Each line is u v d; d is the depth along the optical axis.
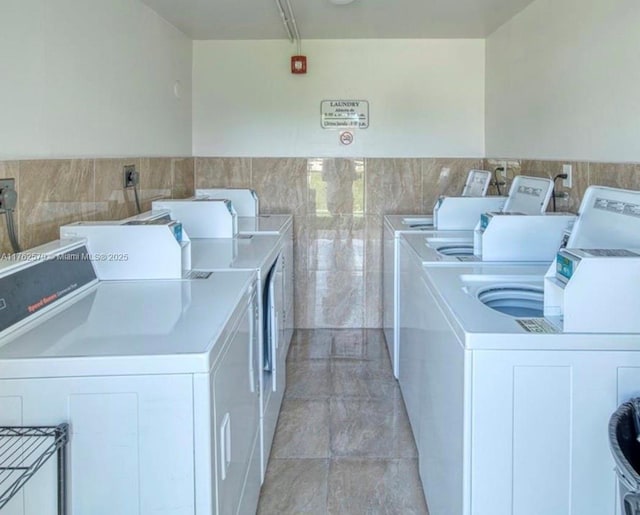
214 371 1.28
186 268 2.12
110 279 1.99
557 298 1.48
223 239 2.96
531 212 2.71
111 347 1.26
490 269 2.19
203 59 4.19
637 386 1.37
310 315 4.41
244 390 1.77
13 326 1.39
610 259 1.37
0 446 1.19
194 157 4.24
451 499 1.60
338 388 3.29
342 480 2.35
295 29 3.81
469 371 1.38
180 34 3.87
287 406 3.05
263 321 2.34
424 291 2.20
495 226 2.36
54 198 2.10
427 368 2.10
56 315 1.54
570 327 1.38
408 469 2.43
